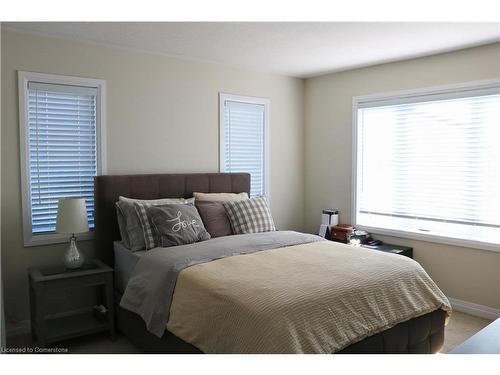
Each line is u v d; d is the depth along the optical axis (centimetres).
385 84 446
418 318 271
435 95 405
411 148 432
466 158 389
